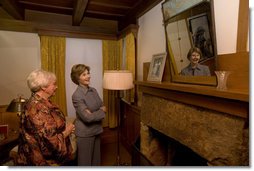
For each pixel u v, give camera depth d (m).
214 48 1.28
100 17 3.63
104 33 3.54
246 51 1.12
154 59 2.14
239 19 1.19
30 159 1.26
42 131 1.24
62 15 3.51
